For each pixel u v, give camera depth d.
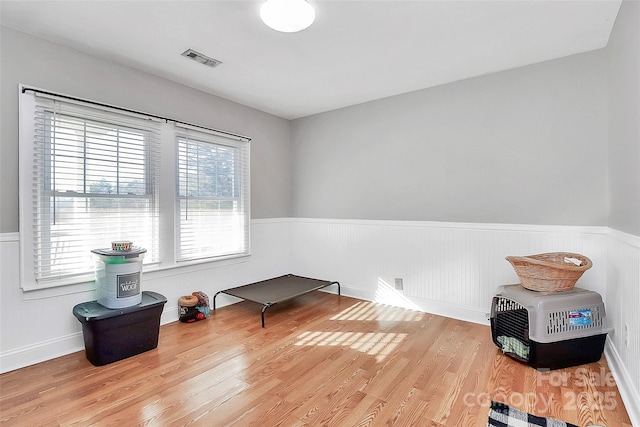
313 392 1.87
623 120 1.95
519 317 2.23
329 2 1.86
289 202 4.30
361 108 3.68
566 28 2.15
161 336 2.67
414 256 3.32
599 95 2.42
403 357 2.29
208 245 3.33
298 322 2.99
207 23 2.08
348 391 1.88
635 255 1.68
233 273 3.58
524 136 2.72
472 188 2.97
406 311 3.28
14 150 2.11
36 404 1.75
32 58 2.18
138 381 1.98
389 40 2.30
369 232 3.63
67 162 2.33
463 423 1.59
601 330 2.12
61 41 2.28
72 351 2.36
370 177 3.63
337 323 2.96
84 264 2.43
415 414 1.67
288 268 4.28
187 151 3.12
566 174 2.54
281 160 4.19
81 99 2.36
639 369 1.57
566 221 2.55
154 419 1.63
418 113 3.28
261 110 3.91
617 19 2.01
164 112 2.93
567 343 2.07
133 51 2.44
